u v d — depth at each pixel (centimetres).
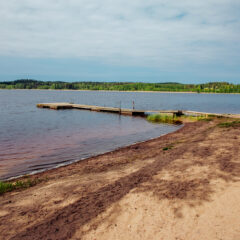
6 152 1525
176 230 502
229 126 2144
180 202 606
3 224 569
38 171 1141
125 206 611
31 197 743
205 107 6544
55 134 2225
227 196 613
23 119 3394
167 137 2012
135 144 1772
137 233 501
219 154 1020
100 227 530
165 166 923
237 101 10031
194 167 865
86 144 1784
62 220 569
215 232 483
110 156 1395
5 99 9369
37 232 525
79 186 808
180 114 3741
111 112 4494
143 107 6494
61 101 8444
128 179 817
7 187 880
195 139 1616
